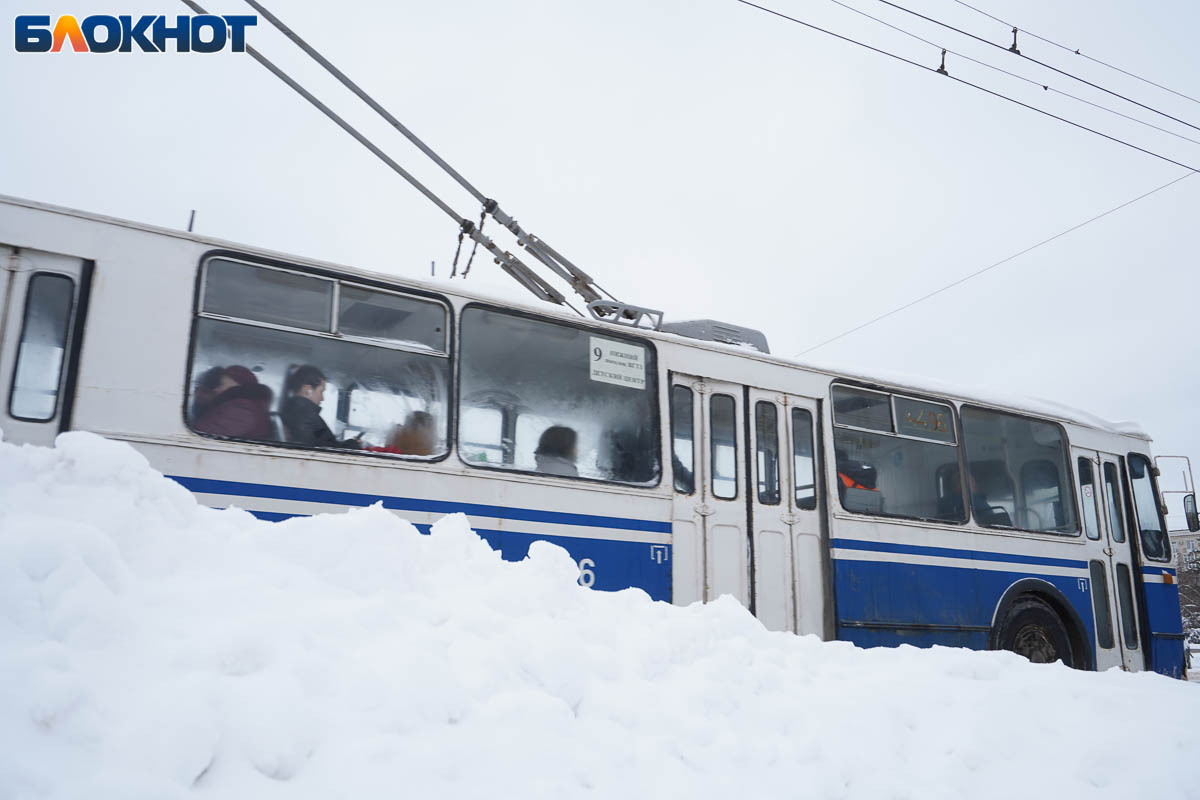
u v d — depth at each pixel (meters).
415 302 6.95
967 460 9.99
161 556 3.66
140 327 5.81
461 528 4.76
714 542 8.02
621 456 7.71
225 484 5.89
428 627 3.85
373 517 4.27
